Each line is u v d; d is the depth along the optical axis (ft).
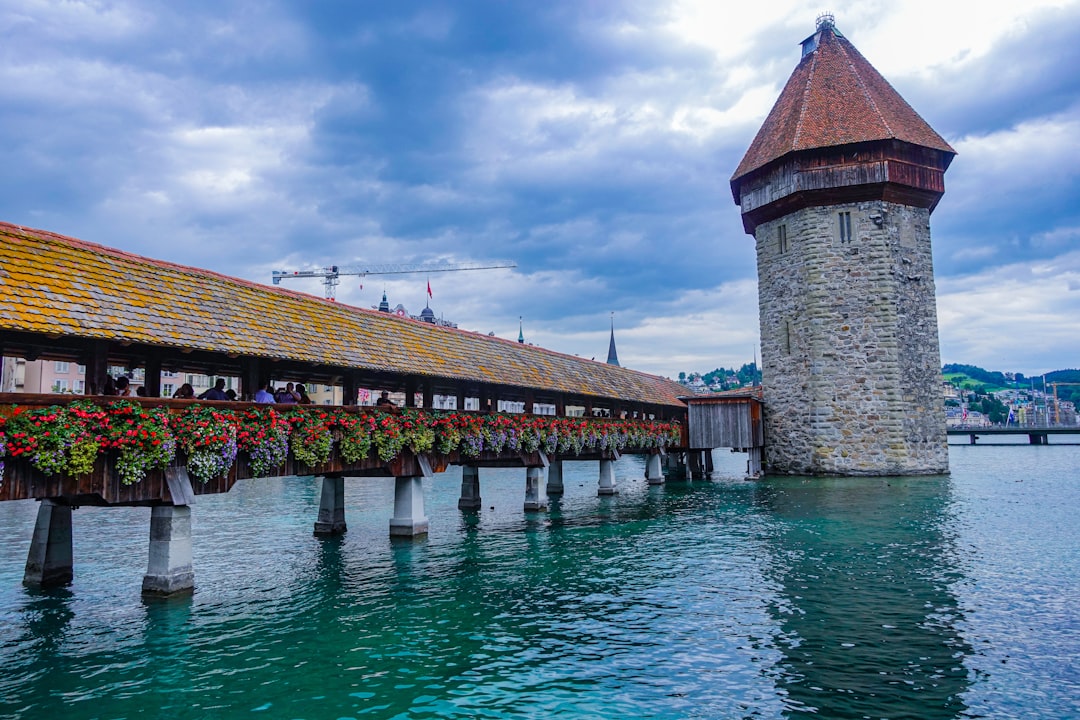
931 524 65.00
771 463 112.37
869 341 101.71
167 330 40.01
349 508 89.76
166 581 40.29
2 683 29.66
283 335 49.52
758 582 45.11
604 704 27.17
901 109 109.91
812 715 25.98
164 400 38.19
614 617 38.29
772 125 116.67
